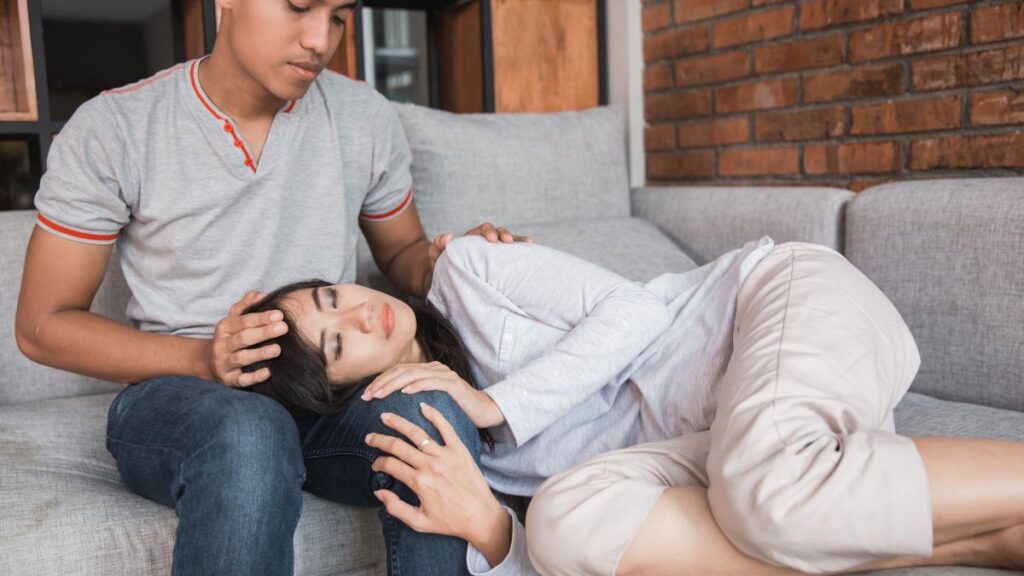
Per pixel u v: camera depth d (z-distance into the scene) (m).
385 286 1.85
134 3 2.93
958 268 1.54
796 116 2.21
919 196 1.63
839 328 1.08
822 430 0.96
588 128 2.18
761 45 2.27
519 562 1.12
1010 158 1.75
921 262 1.60
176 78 1.42
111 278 1.69
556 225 2.03
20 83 2.14
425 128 1.93
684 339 1.33
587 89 2.70
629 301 1.30
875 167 2.03
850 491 0.90
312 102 1.52
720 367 1.26
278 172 1.45
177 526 1.06
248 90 1.39
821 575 1.01
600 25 2.70
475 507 1.09
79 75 2.90
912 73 1.92
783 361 1.04
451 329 1.43
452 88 2.76
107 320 1.33
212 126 1.40
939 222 1.57
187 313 1.41
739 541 0.96
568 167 2.11
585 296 1.32
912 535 0.90
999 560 0.98
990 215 1.50
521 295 1.39
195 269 1.41
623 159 2.25
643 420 1.32
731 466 0.97
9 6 2.14
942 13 1.85
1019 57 1.72
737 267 1.32
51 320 1.31
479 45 2.57
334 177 1.52
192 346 1.29
